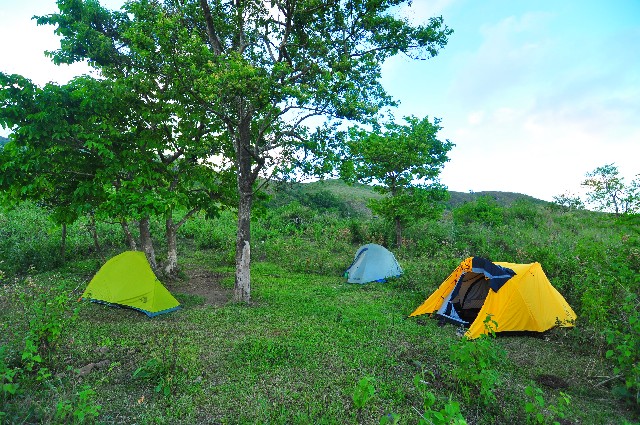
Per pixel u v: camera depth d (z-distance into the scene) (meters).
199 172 12.19
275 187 10.94
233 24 11.46
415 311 9.87
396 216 18.61
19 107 8.41
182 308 9.91
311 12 10.58
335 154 10.48
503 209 31.73
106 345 6.96
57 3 11.14
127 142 10.58
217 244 19.23
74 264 13.78
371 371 6.34
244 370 6.28
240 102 10.06
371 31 10.67
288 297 11.20
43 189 10.48
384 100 10.74
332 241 20.36
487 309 8.29
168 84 11.01
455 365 6.45
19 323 6.98
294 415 4.96
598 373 6.42
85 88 9.15
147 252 12.63
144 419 4.77
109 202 9.48
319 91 9.12
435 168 18.23
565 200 30.03
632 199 8.95
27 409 4.61
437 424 3.60
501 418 5.09
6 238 14.80
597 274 7.80
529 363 6.84
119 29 11.40
